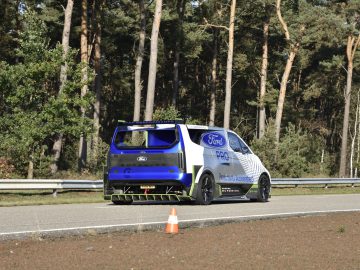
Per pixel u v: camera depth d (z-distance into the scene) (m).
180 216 19.55
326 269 11.22
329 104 118.50
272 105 90.56
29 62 38.72
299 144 57.47
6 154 38.62
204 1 84.81
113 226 15.62
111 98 97.88
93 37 77.25
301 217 21.12
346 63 97.88
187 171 23.36
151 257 11.96
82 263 11.23
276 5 72.38
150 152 23.72
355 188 53.50
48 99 38.47
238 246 13.68
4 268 10.68
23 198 29.77
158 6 50.56
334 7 81.06
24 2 68.69
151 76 50.47
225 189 25.56
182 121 23.78
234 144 26.77
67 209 22.28
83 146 64.75
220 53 98.31
